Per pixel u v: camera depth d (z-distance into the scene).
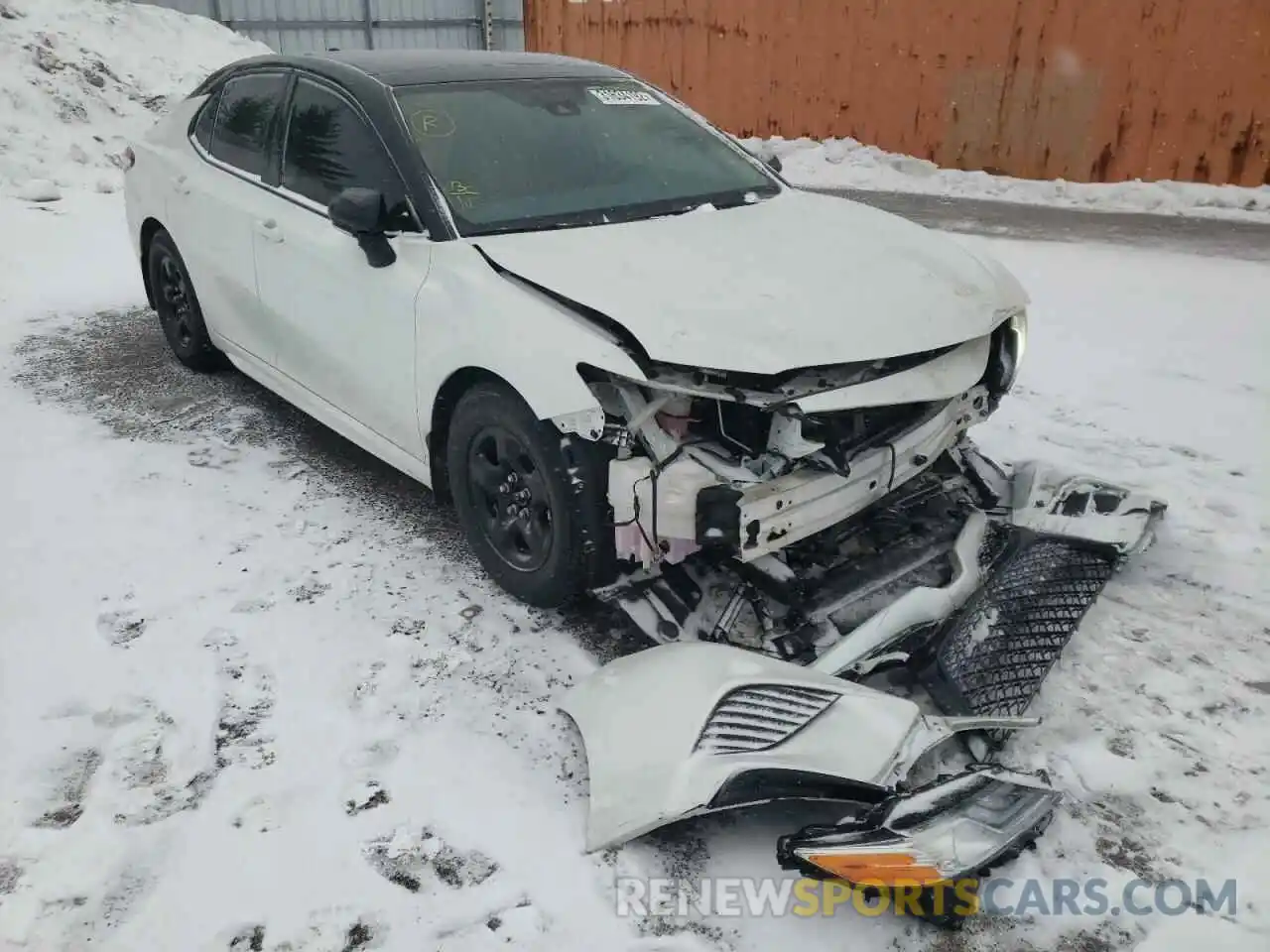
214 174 4.63
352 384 3.80
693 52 12.41
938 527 3.43
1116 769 2.71
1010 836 2.18
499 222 3.41
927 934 2.26
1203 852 2.46
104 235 8.17
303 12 16.98
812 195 4.11
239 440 4.62
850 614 3.08
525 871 2.39
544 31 13.57
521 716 2.90
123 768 2.68
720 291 2.97
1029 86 10.38
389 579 3.54
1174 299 6.82
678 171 3.90
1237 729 2.87
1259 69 9.25
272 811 2.55
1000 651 2.95
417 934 2.23
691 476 2.74
